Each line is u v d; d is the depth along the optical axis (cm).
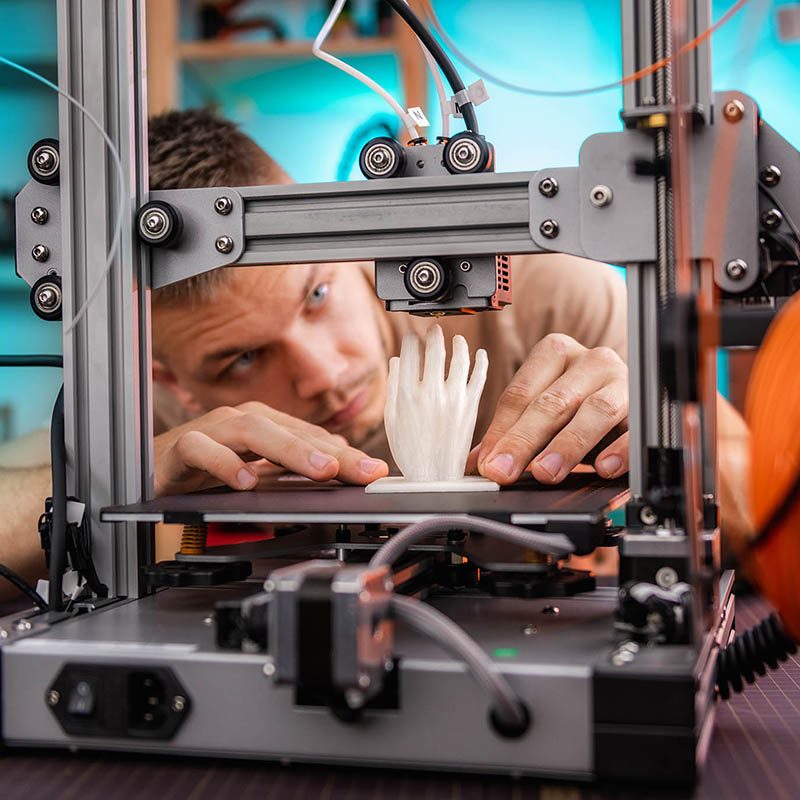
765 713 93
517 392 125
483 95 106
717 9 181
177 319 193
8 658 80
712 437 103
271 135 193
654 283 95
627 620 78
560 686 70
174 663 77
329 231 104
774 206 96
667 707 68
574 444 109
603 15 183
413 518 82
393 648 75
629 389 94
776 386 80
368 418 196
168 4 192
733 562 169
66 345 107
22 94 195
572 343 132
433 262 101
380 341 195
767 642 94
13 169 195
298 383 196
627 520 85
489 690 67
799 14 85
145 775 76
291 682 67
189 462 116
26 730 80
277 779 74
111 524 104
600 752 69
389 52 188
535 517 80
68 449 106
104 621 90
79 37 108
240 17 191
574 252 97
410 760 72
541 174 98
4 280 195
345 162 191
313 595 66
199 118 193
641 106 93
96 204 108
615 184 95
